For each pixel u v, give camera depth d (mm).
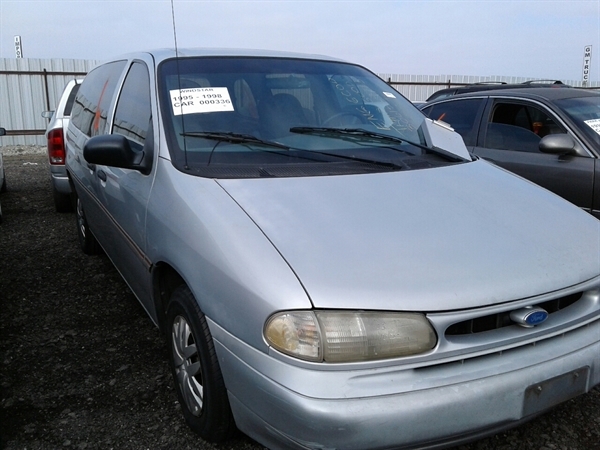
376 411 1744
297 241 2029
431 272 1938
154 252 2594
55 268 4848
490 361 1933
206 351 2199
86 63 16422
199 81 3018
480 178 2777
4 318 3818
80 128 4613
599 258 2262
